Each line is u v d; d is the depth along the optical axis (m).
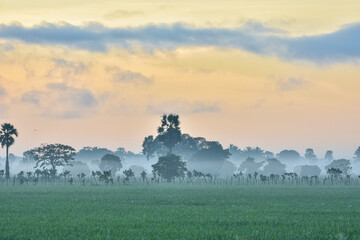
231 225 62.06
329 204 100.62
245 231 55.78
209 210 84.75
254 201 110.50
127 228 58.62
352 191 162.25
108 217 71.69
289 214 77.62
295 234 53.41
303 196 130.88
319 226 60.38
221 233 53.62
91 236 52.19
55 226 60.31
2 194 138.25
